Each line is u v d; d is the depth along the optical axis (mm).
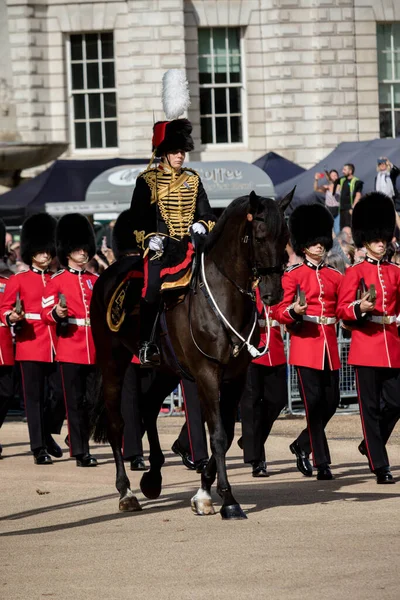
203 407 25469
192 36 96250
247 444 31891
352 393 46156
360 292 30344
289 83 96500
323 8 96250
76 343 35406
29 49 95188
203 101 96875
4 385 37875
